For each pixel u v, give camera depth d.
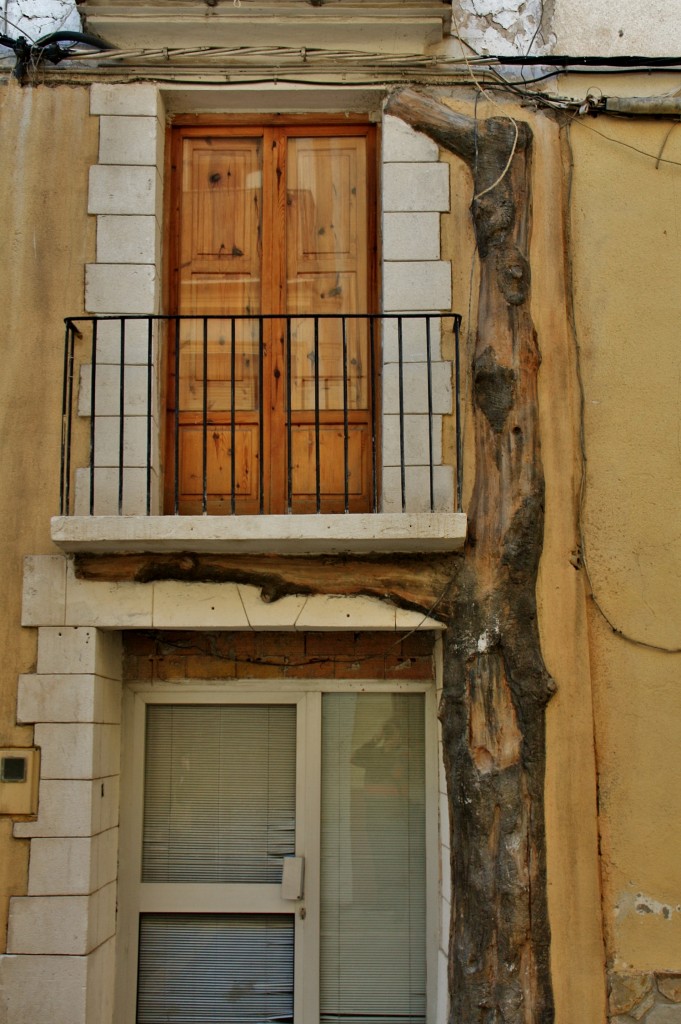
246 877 4.35
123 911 4.30
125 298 4.31
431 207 4.38
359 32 4.47
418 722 4.46
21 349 4.28
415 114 4.44
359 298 4.59
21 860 3.91
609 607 4.12
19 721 4.00
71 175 4.39
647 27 4.60
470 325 4.30
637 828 3.98
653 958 3.89
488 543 4.11
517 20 4.59
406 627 4.09
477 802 3.92
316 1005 4.23
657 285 4.36
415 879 4.35
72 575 4.10
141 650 4.45
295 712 4.46
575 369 4.29
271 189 4.65
